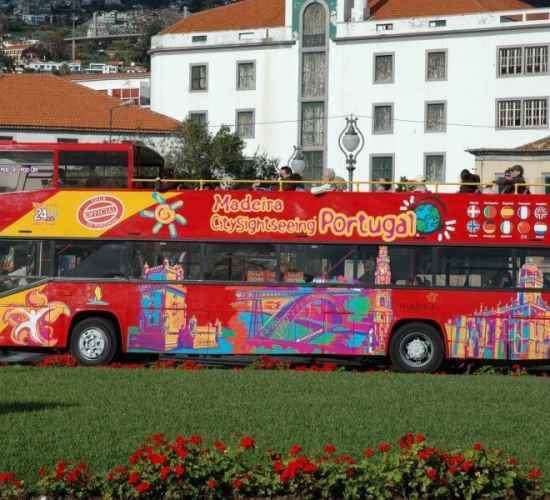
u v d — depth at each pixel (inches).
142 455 484.1
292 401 679.1
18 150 992.2
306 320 964.0
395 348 959.6
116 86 4953.3
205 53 3946.9
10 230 988.6
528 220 955.3
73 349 983.0
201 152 3535.9
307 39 3804.1
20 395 694.5
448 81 3590.1
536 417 634.8
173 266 976.3
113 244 982.4
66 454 528.1
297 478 472.1
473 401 690.2
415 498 469.7
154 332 973.8
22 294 984.3
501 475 476.1
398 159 3668.8
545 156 2989.7
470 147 3563.0
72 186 990.4
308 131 3811.5
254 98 3878.0
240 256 973.2
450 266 958.4
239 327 968.9
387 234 964.0
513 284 952.9
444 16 3592.5
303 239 967.6
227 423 603.8
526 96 3489.2
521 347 949.2
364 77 3715.6
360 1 3735.2
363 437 570.9
